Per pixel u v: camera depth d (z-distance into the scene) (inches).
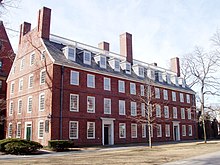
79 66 1134.4
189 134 1768.0
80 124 1096.2
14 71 1381.6
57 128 1013.8
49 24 1205.1
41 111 1069.1
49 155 748.6
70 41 1268.5
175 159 583.8
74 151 878.4
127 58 1502.2
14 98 1321.4
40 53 1155.9
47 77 1074.1
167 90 1640.0
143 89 1453.0
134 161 550.9
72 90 1095.6
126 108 1328.7
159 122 1512.1
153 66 1734.7
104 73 1241.4
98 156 678.5
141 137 1379.2
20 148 763.4
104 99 1224.2
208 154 691.4
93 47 1362.0
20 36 1379.2
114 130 1237.7
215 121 2110.0
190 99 1844.2
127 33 1535.4
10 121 1312.7
